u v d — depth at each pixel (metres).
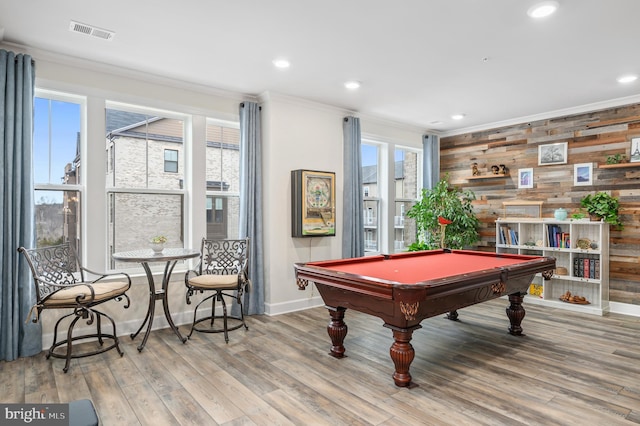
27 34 3.01
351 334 3.79
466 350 3.36
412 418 2.24
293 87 4.31
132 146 3.97
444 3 2.55
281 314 4.54
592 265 4.71
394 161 6.12
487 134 6.09
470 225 5.74
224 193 4.57
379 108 5.18
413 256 4.15
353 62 3.59
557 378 2.79
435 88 4.34
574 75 3.91
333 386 2.65
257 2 2.54
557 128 5.30
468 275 2.67
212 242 4.20
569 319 4.37
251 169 4.47
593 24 2.83
